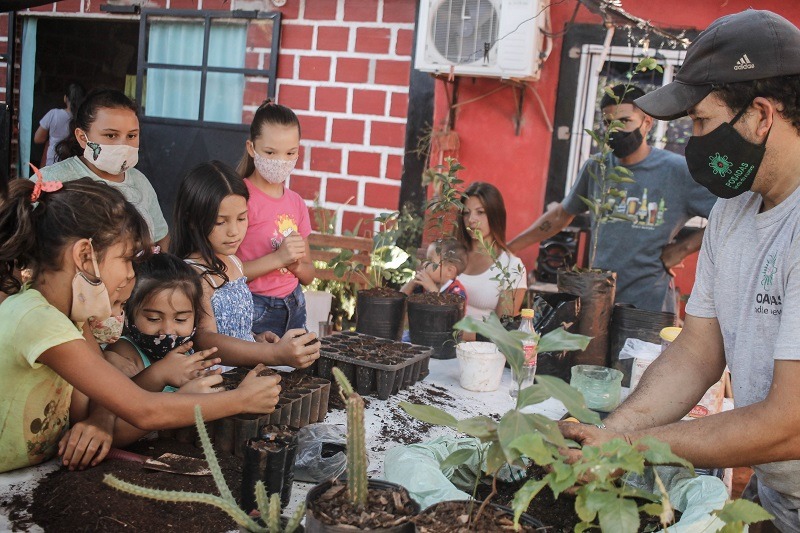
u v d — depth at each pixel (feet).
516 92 16.21
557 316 8.96
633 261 12.68
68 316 5.83
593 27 15.67
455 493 5.14
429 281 11.22
